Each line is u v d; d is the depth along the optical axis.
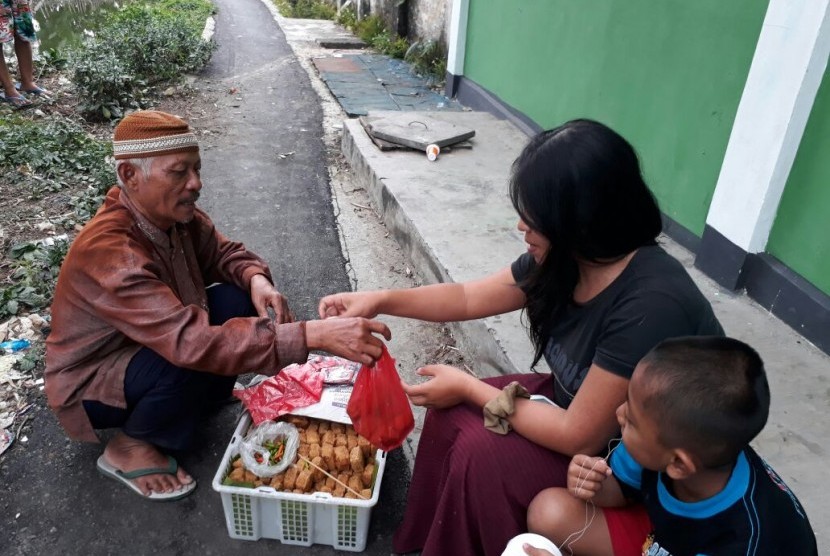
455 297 2.17
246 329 2.00
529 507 1.74
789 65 2.85
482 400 1.84
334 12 13.88
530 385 2.07
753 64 3.04
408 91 7.58
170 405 2.22
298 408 2.36
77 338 2.16
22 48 6.23
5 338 3.10
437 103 7.09
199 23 11.49
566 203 1.48
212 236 2.58
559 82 5.05
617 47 4.27
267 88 7.71
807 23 2.75
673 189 3.83
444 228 3.82
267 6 15.86
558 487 1.74
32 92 6.43
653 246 1.64
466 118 5.85
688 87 3.63
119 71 6.30
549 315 1.77
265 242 4.23
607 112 4.44
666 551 1.53
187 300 2.31
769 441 2.32
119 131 2.00
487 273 3.36
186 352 1.98
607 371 1.59
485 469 1.74
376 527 2.30
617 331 1.58
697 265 3.51
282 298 2.49
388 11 10.09
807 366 2.76
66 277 2.09
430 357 3.21
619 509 1.71
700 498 1.43
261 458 2.16
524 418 1.75
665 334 1.54
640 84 4.06
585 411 1.64
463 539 1.81
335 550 2.21
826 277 2.89
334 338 1.98
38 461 2.48
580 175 1.46
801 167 2.96
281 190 5.00
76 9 12.49
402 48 9.38
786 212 3.06
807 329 2.93
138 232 2.13
